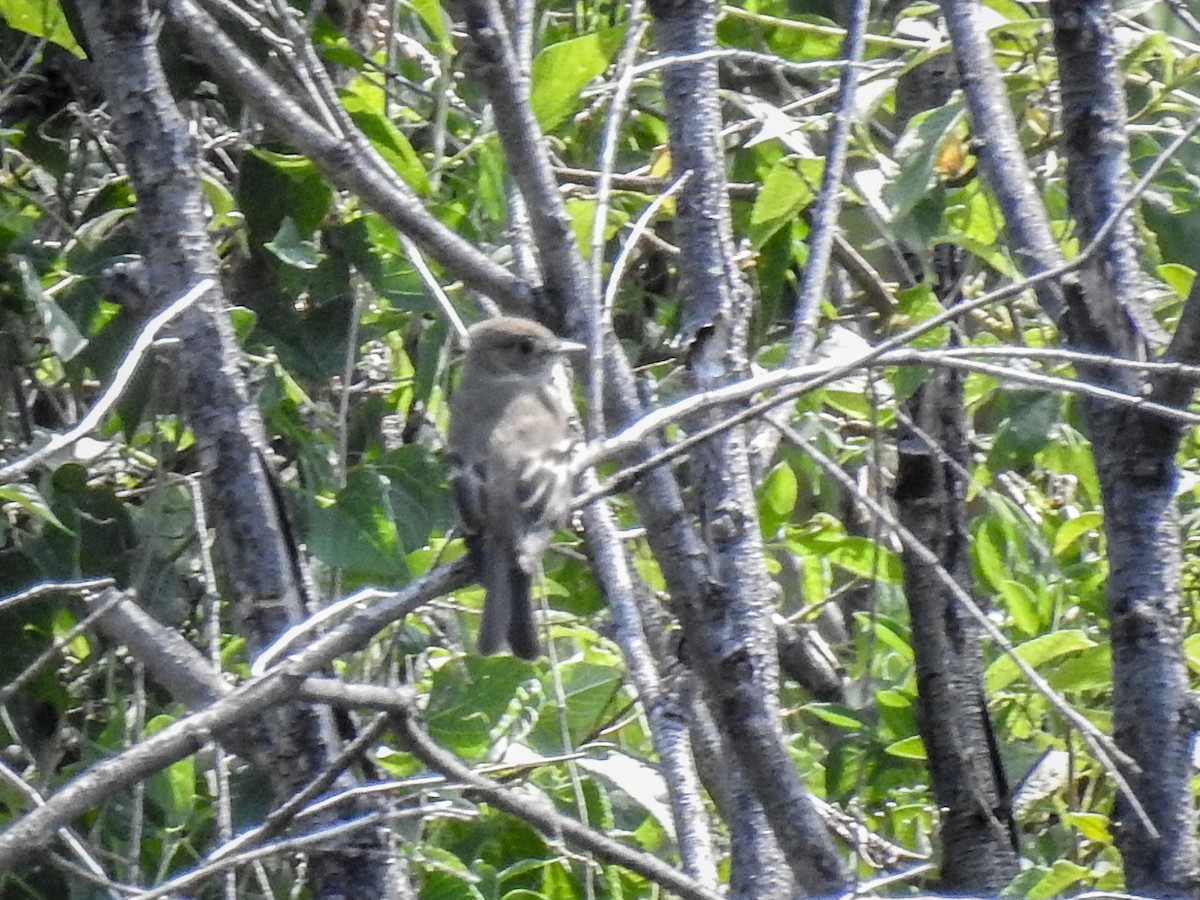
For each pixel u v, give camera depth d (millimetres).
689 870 6719
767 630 6824
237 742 6613
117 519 8828
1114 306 7336
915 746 9070
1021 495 11500
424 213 7113
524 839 8875
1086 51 7492
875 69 8914
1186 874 6980
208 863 5168
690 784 7012
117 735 8227
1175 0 10203
